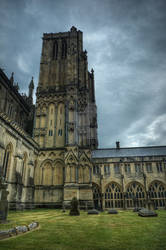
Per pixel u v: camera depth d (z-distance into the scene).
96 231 13.77
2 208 17.30
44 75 65.31
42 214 29.61
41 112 60.12
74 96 59.66
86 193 49.53
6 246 9.49
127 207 52.59
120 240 10.99
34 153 52.19
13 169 39.44
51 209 45.81
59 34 72.38
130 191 54.09
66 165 51.41
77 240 10.94
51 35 72.56
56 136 57.00
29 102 73.50
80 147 54.56
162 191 53.25
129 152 61.69
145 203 52.34
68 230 14.12
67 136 54.72
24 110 62.75
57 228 15.04
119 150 63.75
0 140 34.94
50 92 62.34
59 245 9.84
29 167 47.00
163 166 55.38
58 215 27.64
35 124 58.72
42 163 53.81
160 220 20.06
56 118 59.12
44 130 57.66
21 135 43.41
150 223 17.80
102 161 57.69
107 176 55.94
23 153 44.69
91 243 10.30
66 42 71.19
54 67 66.75
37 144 54.19
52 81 64.56
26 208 43.88
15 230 12.38
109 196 54.09
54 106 60.84
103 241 10.75
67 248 9.34
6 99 50.41
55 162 53.69
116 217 24.11
